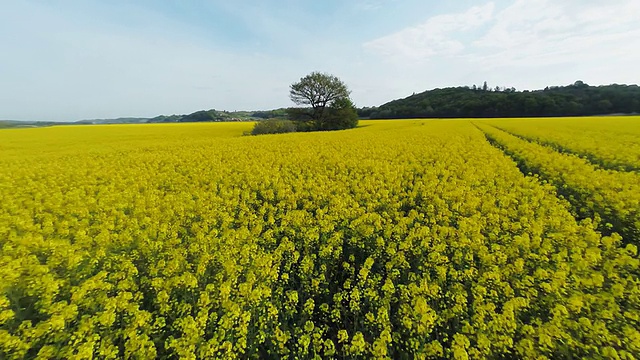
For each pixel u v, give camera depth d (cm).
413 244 640
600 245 635
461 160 1480
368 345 378
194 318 460
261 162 1585
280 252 602
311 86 5369
